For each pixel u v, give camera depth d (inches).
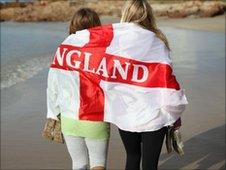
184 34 1557.6
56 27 2559.1
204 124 406.3
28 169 308.8
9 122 437.1
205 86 588.4
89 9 223.1
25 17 3422.7
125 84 206.4
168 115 205.9
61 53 211.9
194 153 328.2
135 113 206.1
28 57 1089.4
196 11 2970.0
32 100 542.0
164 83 204.5
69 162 320.8
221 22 2313.0
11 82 684.7
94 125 209.2
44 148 352.2
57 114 217.5
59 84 211.9
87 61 207.9
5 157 333.1
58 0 3678.6
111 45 207.6
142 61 206.1
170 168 300.8
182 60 852.6
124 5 216.2
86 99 208.2
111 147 348.8
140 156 226.1
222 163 309.0
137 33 208.5
